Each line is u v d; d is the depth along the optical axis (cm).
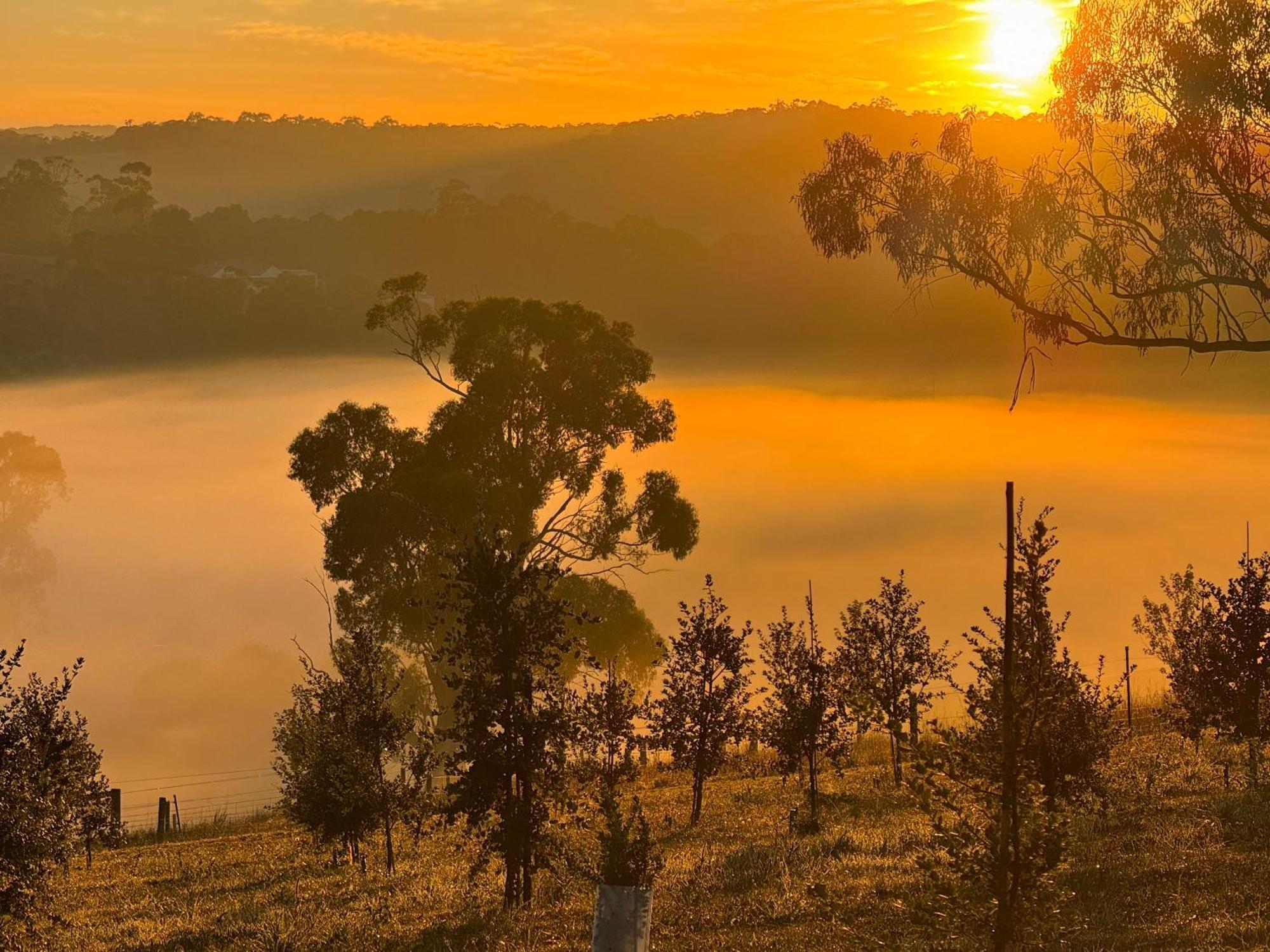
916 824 2105
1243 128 2177
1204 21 2170
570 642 1800
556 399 5588
